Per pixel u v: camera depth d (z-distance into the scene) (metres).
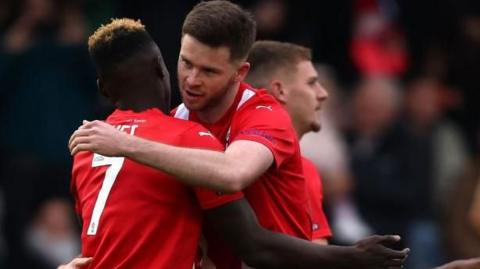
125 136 15.45
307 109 19.25
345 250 16.25
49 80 31.27
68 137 31.27
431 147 33.62
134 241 16.06
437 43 36.00
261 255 16.16
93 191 16.41
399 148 33.16
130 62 16.52
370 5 35.47
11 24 32.06
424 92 34.34
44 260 31.23
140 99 16.55
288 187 16.94
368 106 33.16
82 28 32.28
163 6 31.92
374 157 32.81
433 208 32.91
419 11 35.94
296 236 17.11
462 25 35.97
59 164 31.33
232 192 15.66
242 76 16.62
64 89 31.28
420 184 32.97
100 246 16.20
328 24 34.88
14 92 31.42
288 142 16.64
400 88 34.88
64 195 31.52
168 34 31.69
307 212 17.39
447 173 33.84
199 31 16.14
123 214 16.11
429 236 32.38
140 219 16.06
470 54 35.78
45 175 31.38
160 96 16.69
